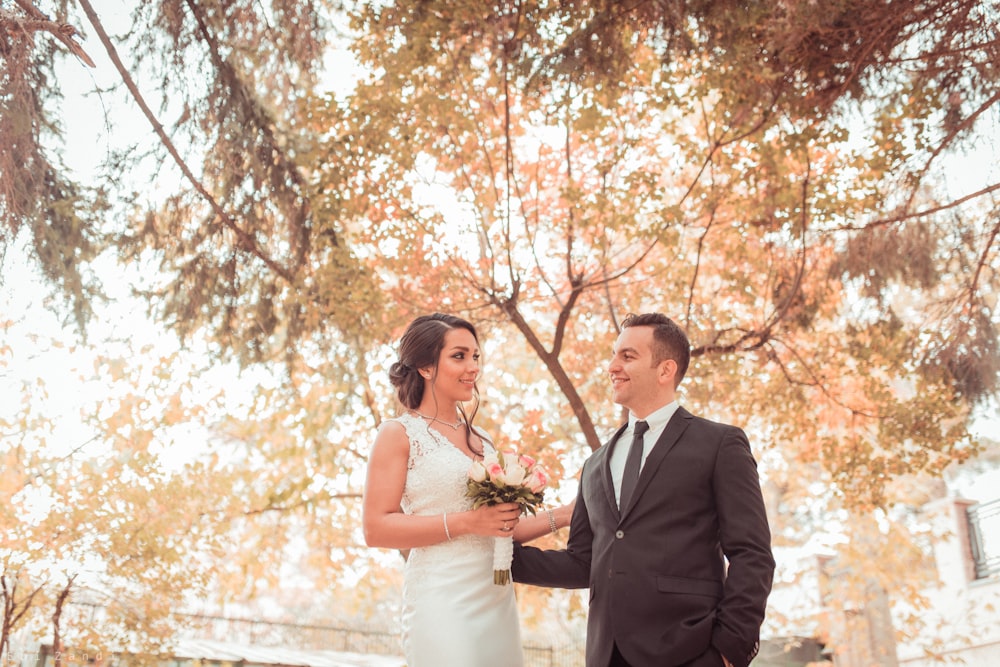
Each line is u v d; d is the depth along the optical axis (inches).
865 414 274.2
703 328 278.1
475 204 258.4
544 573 120.4
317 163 250.5
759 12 218.5
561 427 293.7
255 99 244.8
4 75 215.6
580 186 277.6
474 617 111.2
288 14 238.4
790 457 315.0
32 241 231.8
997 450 363.9
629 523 107.0
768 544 103.5
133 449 271.1
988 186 226.2
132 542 261.7
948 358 248.8
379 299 254.8
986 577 362.0
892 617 341.7
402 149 247.6
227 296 257.8
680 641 99.2
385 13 241.9
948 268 246.1
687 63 240.5
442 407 124.6
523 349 304.0
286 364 266.1
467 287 276.8
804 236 251.1
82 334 246.1
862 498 278.1
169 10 232.8
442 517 111.2
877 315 256.8
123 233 247.3
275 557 289.4
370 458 117.8
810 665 344.5
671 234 249.0
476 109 258.5
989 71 214.8
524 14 236.4
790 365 283.6
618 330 275.3
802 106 232.7
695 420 112.7
